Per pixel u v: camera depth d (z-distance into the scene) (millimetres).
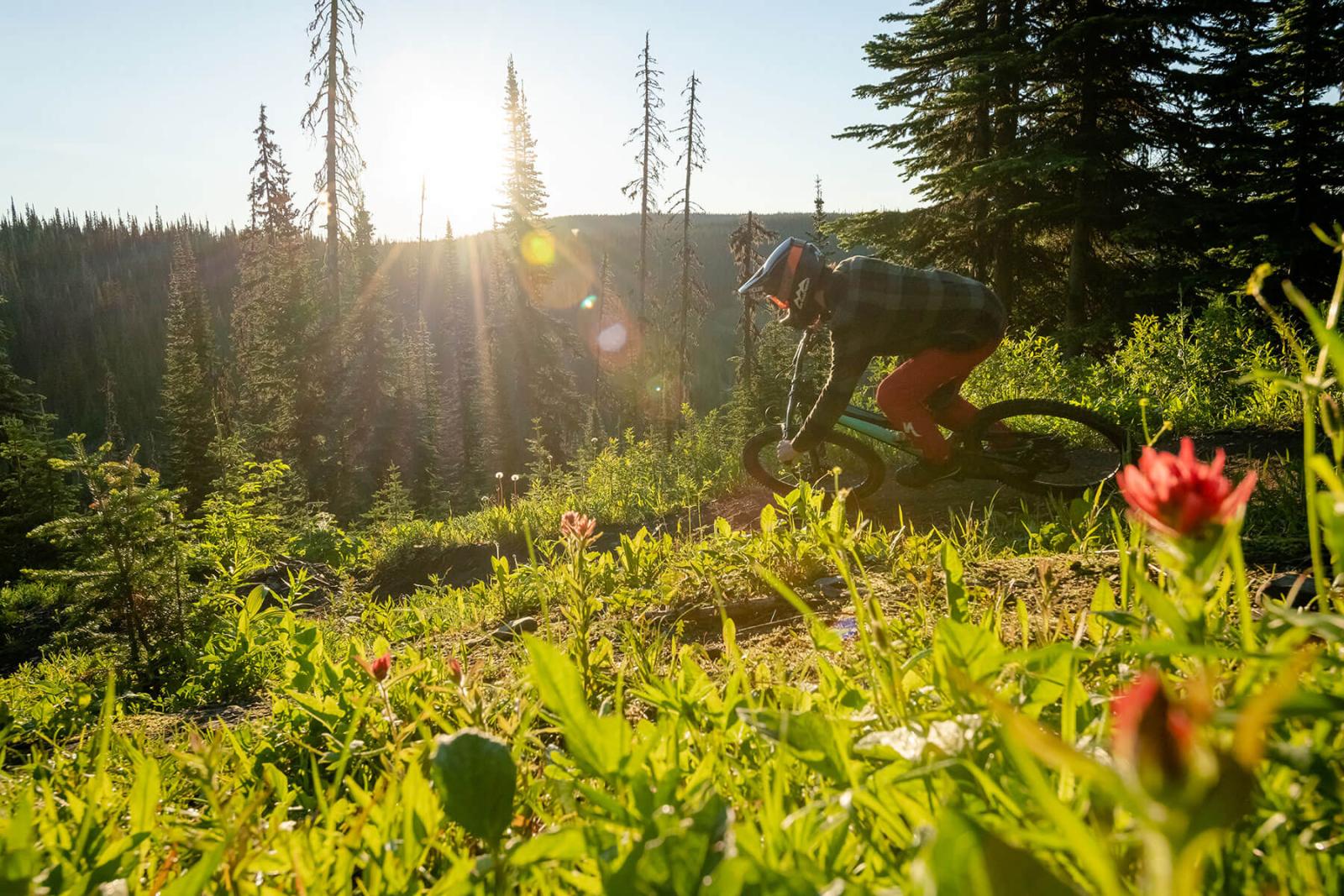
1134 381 8078
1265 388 6777
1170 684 1086
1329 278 17000
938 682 1137
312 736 2209
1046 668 1053
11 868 721
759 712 981
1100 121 19359
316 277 44188
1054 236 20531
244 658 4402
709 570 3771
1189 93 18375
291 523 15461
